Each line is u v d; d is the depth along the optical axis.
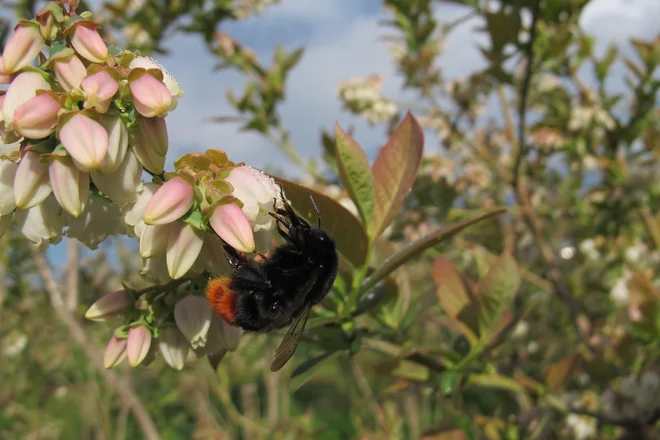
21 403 0.54
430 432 0.24
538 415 0.29
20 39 0.14
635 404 0.27
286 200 0.18
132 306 0.16
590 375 0.30
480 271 0.26
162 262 0.15
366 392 0.46
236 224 0.14
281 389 0.58
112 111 0.14
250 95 0.36
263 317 0.17
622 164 0.37
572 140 0.40
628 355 0.28
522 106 0.31
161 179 0.15
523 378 0.24
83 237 0.15
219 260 0.15
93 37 0.14
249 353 0.43
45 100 0.14
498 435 0.29
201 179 0.14
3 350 0.49
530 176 0.44
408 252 0.17
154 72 0.14
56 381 0.52
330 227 0.18
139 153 0.14
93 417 0.53
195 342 0.16
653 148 0.39
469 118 0.44
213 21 0.39
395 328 0.21
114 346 0.16
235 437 0.54
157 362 0.44
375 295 0.19
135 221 0.15
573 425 0.30
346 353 0.19
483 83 0.42
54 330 0.48
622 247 0.37
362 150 0.18
